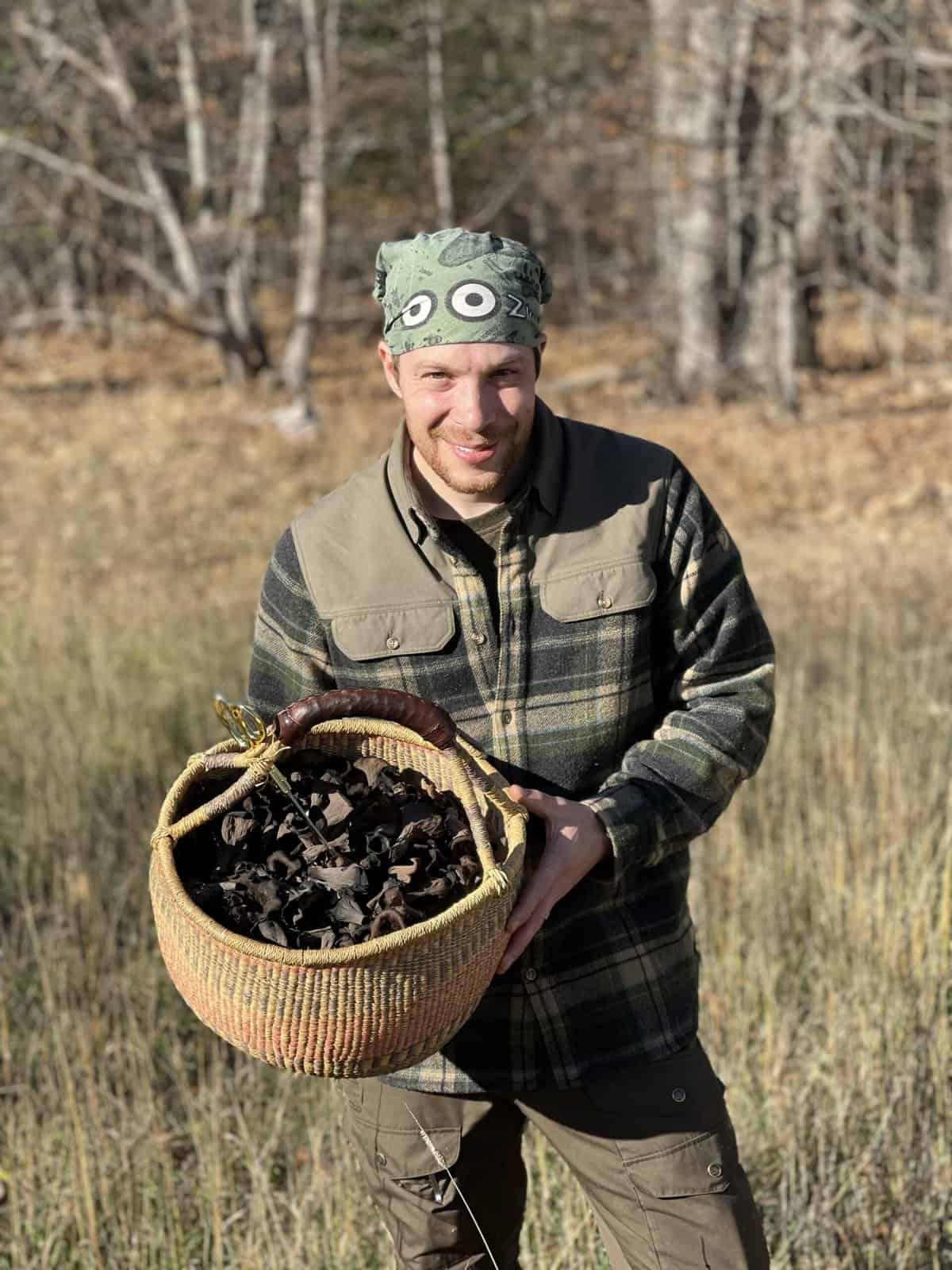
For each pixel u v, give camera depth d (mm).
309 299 20516
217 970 1591
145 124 21109
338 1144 2842
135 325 26938
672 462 1918
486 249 1753
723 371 19406
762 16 16328
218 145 23453
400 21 24531
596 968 1907
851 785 4301
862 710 5207
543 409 1898
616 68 19922
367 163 27594
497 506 1847
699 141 18250
